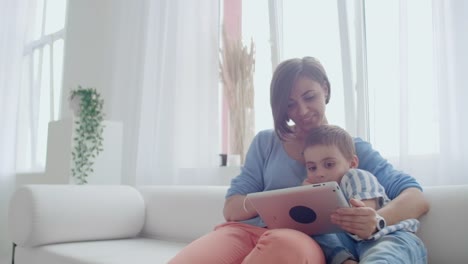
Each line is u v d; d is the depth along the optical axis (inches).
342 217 44.3
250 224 57.9
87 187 88.3
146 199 94.4
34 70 193.2
